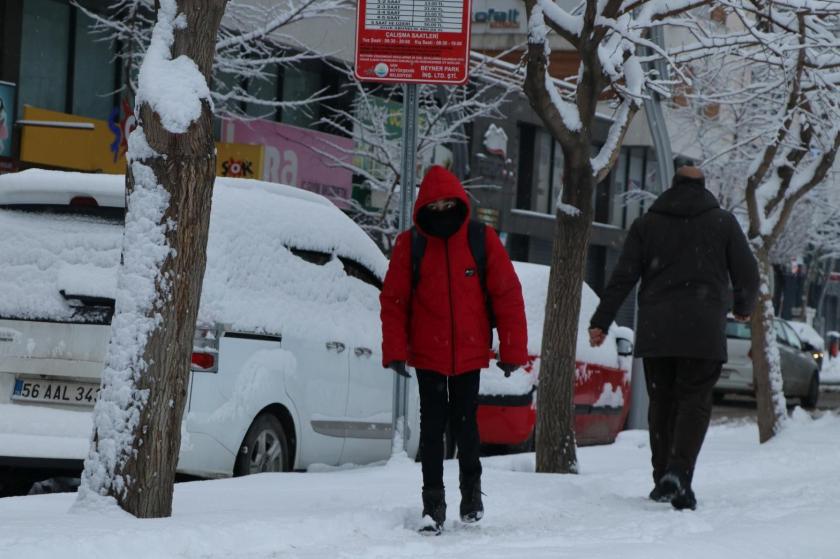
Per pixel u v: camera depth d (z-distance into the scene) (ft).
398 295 75.31
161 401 69.26
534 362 147.43
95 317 96.53
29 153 249.34
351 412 114.93
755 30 147.74
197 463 95.14
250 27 241.55
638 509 88.84
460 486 76.64
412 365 75.97
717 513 86.69
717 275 92.48
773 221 169.37
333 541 68.59
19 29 248.11
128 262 69.62
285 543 66.44
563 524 79.61
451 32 119.24
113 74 270.26
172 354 69.46
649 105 176.14
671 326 91.71
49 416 95.55
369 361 118.01
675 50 167.63
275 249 106.42
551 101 114.93
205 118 69.72
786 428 164.55
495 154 425.28
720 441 167.22
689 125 301.02
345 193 320.29
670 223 93.66
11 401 96.89
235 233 101.71
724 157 295.69
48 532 60.23
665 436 95.30
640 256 94.53
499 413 143.43
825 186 301.63
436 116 267.39
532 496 92.94
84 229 98.99
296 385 105.60
